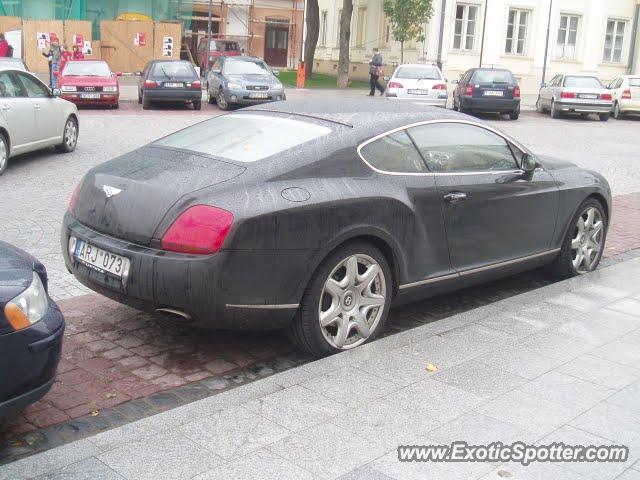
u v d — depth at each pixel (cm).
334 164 473
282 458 341
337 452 347
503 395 411
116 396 430
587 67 3744
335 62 4372
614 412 394
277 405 394
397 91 2378
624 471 337
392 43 3759
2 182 1070
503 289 657
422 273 519
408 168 511
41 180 1095
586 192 653
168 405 423
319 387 416
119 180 466
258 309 436
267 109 551
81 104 2250
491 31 3484
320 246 450
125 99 2581
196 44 4250
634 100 2702
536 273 702
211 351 501
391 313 591
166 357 488
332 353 474
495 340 492
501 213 570
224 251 419
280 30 4578
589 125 2431
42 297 366
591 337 502
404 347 475
